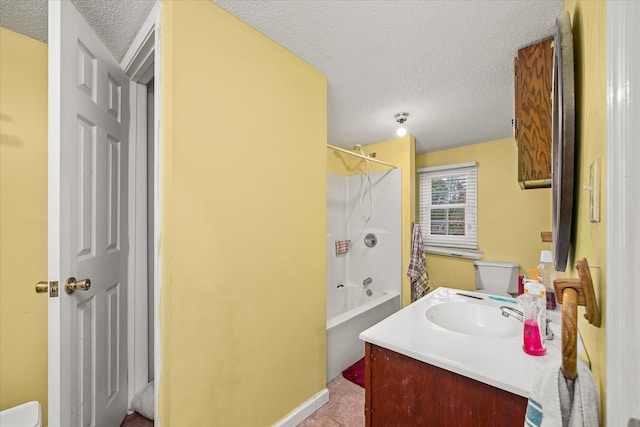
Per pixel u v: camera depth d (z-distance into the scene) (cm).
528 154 123
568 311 49
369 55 149
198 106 110
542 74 127
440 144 309
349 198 323
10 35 131
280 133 144
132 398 159
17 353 132
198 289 110
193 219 109
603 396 48
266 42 136
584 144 63
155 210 104
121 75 146
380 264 294
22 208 134
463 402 83
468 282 303
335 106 209
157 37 103
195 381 109
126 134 152
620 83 37
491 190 295
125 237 153
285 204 147
